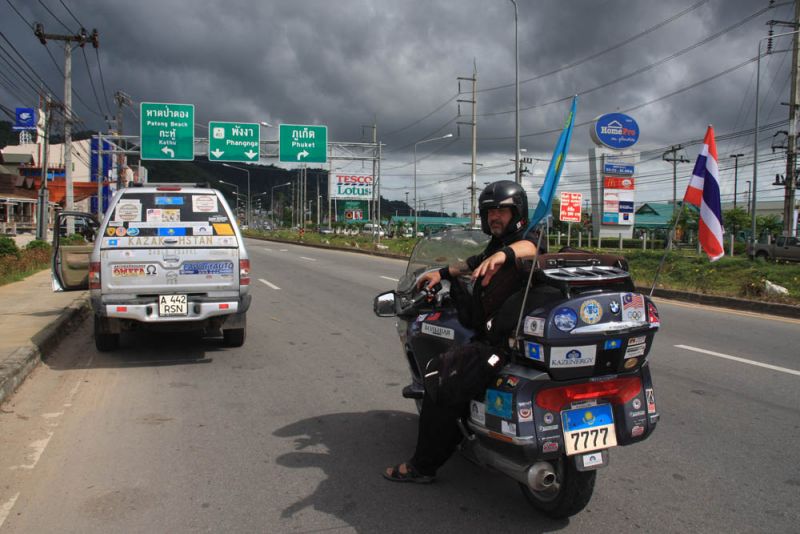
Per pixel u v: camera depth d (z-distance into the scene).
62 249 8.44
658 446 4.70
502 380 3.23
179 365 7.21
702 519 3.57
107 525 3.46
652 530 3.44
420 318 4.13
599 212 50.06
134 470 4.20
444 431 3.73
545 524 3.50
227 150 30.28
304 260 25.47
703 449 4.64
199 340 8.67
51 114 26.84
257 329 9.49
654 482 4.07
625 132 49.53
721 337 9.12
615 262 3.39
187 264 7.30
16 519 3.51
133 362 7.35
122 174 38.66
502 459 3.32
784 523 3.53
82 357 7.60
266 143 31.31
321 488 3.95
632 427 3.35
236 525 3.47
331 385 6.36
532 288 3.26
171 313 7.22
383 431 5.01
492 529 3.44
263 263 23.45
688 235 56.41
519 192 3.64
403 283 4.90
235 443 4.72
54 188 47.84
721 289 15.80
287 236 62.41
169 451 4.55
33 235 44.28
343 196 52.47
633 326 3.16
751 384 6.44
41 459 4.38
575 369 3.13
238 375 6.76
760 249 31.11
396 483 4.02
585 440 3.24
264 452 4.54
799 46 29.12
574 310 3.06
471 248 4.71
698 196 4.39
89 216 8.76
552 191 3.01
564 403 3.22
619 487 4.00
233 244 7.47
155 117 29.31
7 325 8.71
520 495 3.86
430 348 4.00
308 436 4.89
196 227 7.39
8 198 45.12
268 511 3.64
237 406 5.66
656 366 7.22
